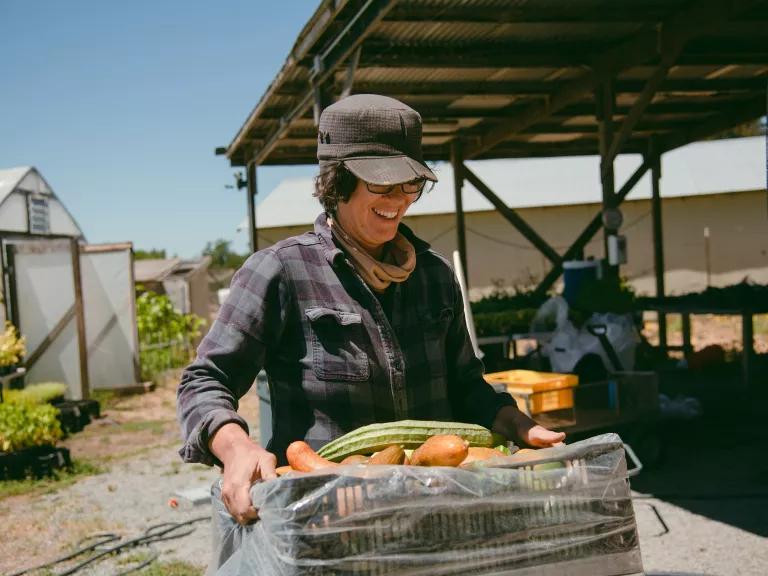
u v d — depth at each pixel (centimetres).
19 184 1662
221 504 148
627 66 768
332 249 176
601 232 2067
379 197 169
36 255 1174
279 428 176
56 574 474
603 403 561
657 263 1356
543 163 2262
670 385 995
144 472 751
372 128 166
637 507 523
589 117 1103
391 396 177
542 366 704
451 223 2056
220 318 172
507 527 132
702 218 2017
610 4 667
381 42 706
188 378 165
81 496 671
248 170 1206
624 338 634
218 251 5025
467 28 693
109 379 1306
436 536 127
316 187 177
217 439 148
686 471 604
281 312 173
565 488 137
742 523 476
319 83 739
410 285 188
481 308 999
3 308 1175
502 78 885
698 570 406
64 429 971
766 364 1120
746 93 1038
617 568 140
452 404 208
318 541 121
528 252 2064
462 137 1220
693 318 1927
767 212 1983
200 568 465
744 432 723
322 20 638
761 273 1994
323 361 172
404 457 146
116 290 1306
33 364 1180
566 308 700
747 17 696
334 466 141
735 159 2127
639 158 2189
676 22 691
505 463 136
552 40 762
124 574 461
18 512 627
